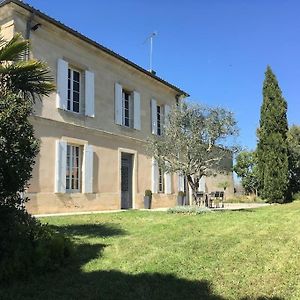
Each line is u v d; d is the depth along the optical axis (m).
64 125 14.02
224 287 4.64
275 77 20.39
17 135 5.11
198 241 7.16
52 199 13.27
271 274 5.14
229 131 13.17
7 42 6.83
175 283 4.78
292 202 19.27
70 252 5.70
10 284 4.65
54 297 4.28
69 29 14.17
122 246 6.81
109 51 16.25
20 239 5.10
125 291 4.49
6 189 5.07
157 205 19.11
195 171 13.31
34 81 6.58
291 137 24.09
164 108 20.84
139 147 18.28
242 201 22.92
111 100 16.72
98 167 15.59
